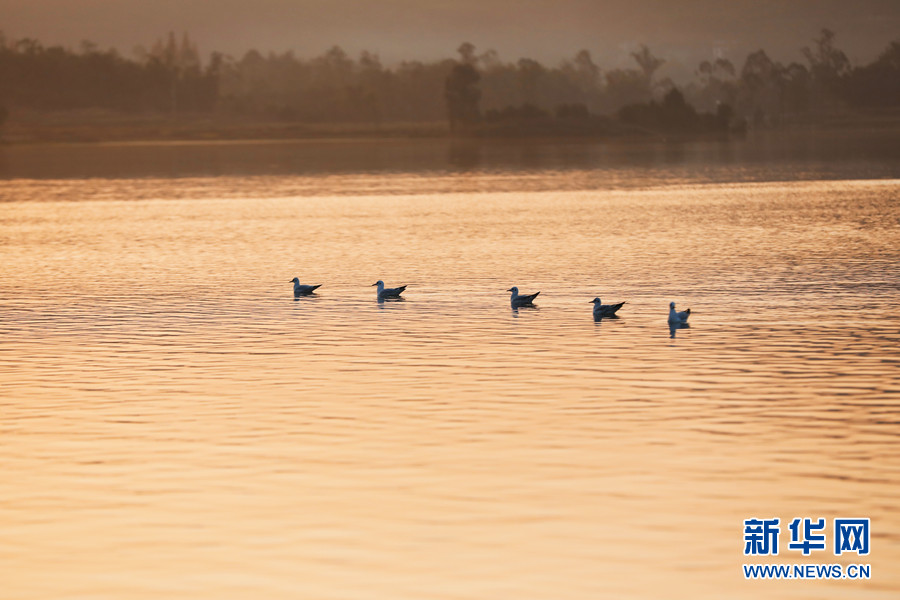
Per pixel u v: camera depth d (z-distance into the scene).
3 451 33.34
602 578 24.22
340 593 23.73
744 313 55.16
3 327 54.44
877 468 30.53
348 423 35.84
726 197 138.75
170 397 39.78
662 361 44.38
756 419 35.53
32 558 25.55
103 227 110.06
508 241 91.56
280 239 96.44
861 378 40.88
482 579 24.22
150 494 29.44
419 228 104.69
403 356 46.28
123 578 24.52
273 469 31.30
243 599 23.53
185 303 61.53
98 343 50.09
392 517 27.58
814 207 119.38
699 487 29.28
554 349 47.25
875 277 66.12
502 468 31.05
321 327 53.56
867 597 23.48
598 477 30.17
